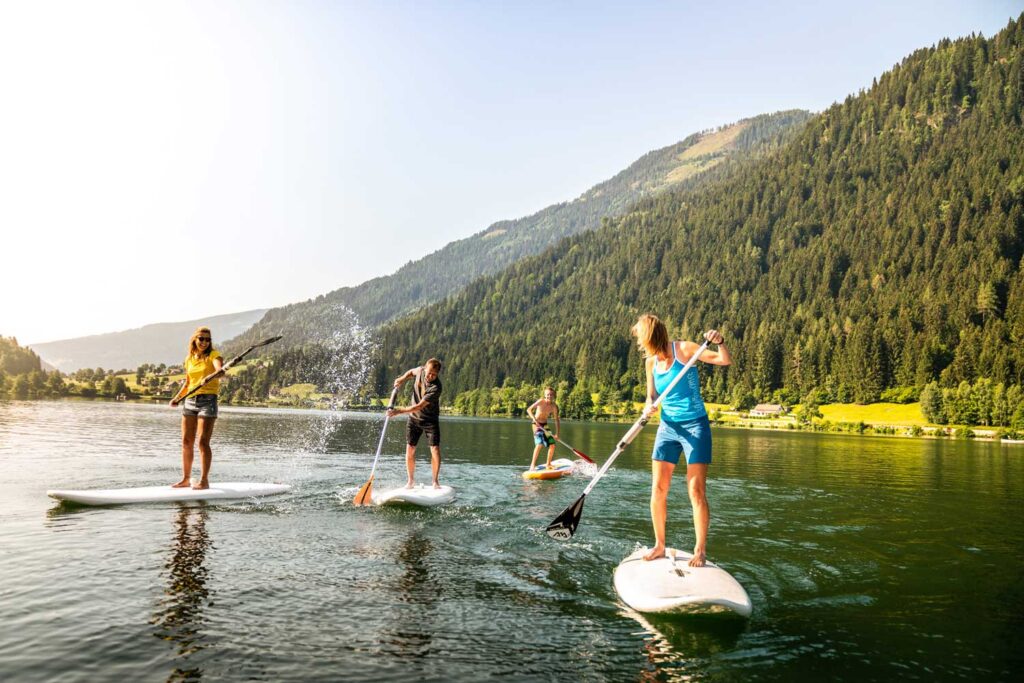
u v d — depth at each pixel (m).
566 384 140.12
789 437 59.78
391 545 6.71
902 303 132.50
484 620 4.68
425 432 10.21
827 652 4.26
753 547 7.20
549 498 10.26
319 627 4.39
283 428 31.83
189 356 9.42
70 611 4.50
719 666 4.00
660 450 5.95
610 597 5.31
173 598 4.82
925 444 53.28
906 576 6.19
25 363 112.69
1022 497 13.24
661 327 5.96
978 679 3.88
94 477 10.83
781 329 139.12
